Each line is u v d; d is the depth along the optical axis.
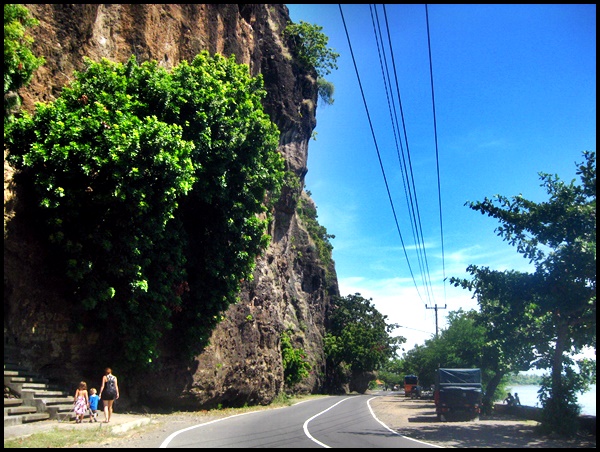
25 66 14.34
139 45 23.58
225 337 25.95
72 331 17.25
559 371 16.38
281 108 43.97
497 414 27.00
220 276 22.23
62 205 16.09
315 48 50.12
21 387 14.38
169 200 17.03
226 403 26.00
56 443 10.88
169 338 21.44
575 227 15.82
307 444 12.31
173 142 16.58
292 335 51.38
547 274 16.23
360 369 69.62
